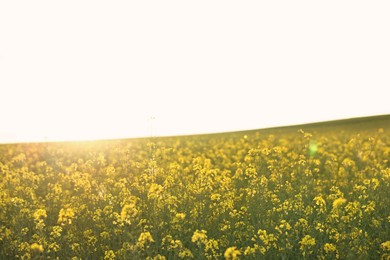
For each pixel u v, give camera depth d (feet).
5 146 136.05
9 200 42.65
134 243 29.55
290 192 44.39
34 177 56.90
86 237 34.99
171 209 36.86
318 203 36.37
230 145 116.06
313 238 30.32
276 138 138.41
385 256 29.78
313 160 66.33
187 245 34.27
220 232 35.40
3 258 33.86
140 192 41.78
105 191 45.73
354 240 29.76
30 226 37.68
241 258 30.83
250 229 34.40
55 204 44.34
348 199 44.83
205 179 43.06
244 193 47.55
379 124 230.68
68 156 107.14
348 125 241.35
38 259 30.27
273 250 31.14
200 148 126.82
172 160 82.33
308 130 220.43
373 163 62.18
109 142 157.58
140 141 153.38
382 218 35.50
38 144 138.72
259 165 54.44
